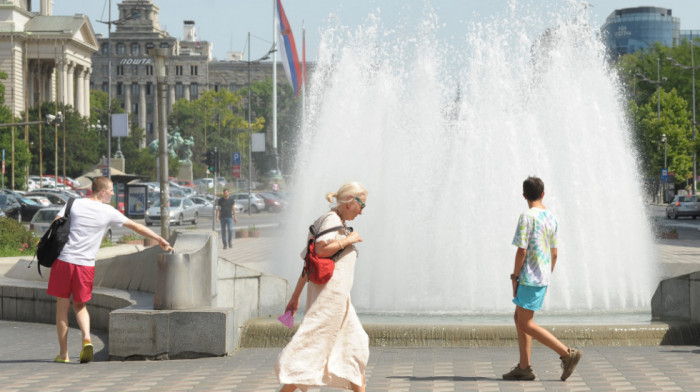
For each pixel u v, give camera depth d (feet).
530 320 36.60
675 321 53.21
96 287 63.57
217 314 45.60
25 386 36.32
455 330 49.96
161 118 115.44
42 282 69.56
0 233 99.91
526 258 36.60
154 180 548.72
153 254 60.03
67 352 44.96
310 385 28.89
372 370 40.45
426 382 36.70
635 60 499.10
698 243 148.56
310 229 30.04
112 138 556.10
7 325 63.72
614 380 36.37
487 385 35.76
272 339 51.01
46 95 638.53
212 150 191.01
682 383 35.24
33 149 477.77
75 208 44.39
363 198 30.04
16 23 610.24
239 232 186.19
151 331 45.11
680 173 423.64
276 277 59.31
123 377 38.68
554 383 36.04
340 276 29.50
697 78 469.57
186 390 34.94
